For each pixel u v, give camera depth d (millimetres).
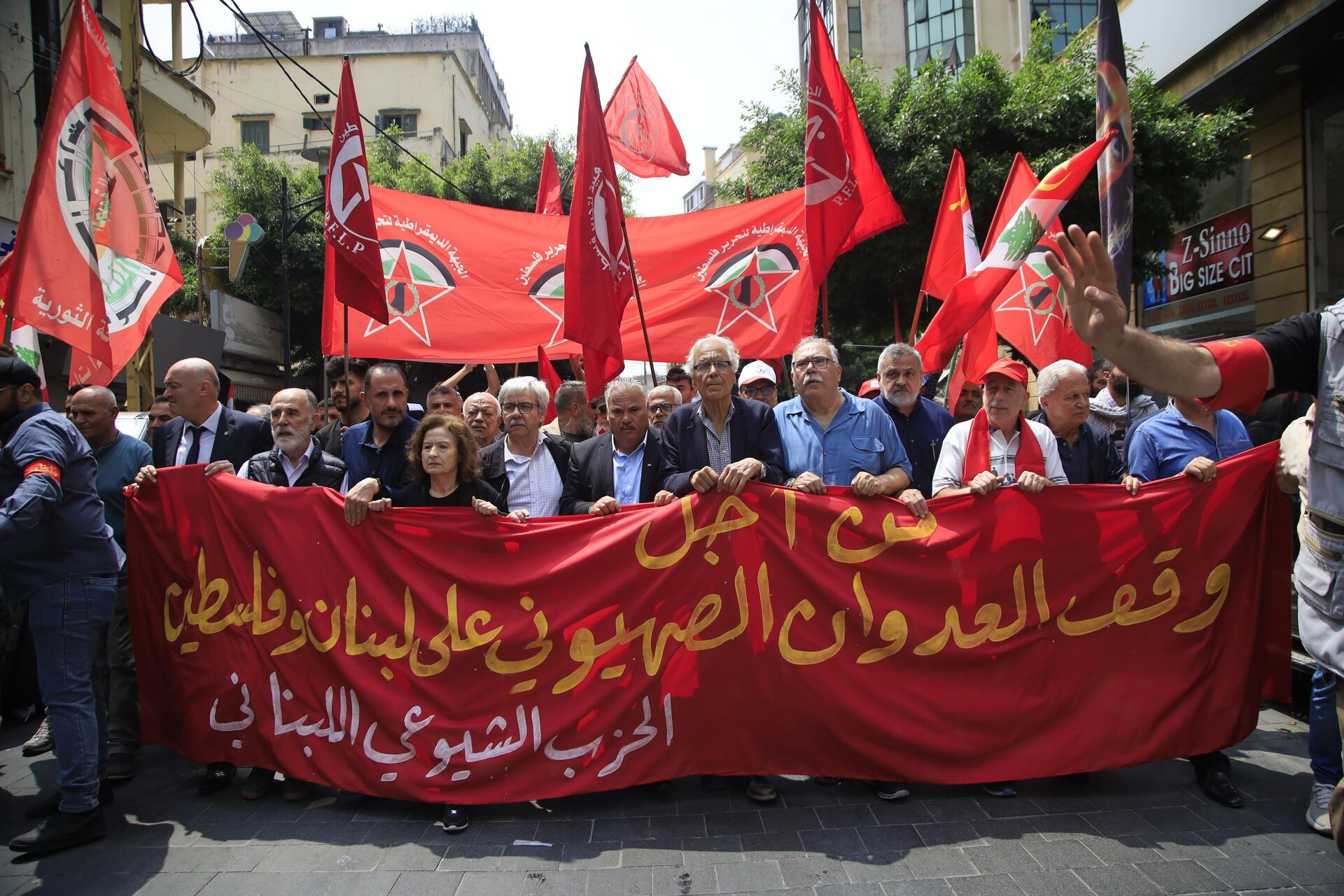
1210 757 3496
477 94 35094
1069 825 3209
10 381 3359
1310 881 2789
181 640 3779
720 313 6082
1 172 10047
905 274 11773
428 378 18938
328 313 5301
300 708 3600
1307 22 10195
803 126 13031
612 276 4441
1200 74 12141
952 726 3424
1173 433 3979
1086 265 1933
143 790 3779
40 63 10828
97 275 4242
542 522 3566
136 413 6004
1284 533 3547
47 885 2947
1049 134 11031
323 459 4246
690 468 3779
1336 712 3096
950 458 3973
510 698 3463
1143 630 3518
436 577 3562
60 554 3326
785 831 3207
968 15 22516
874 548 3521
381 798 3602
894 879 2840
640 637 3492
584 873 2928
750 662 3480
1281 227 11898
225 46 31469
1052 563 3533
